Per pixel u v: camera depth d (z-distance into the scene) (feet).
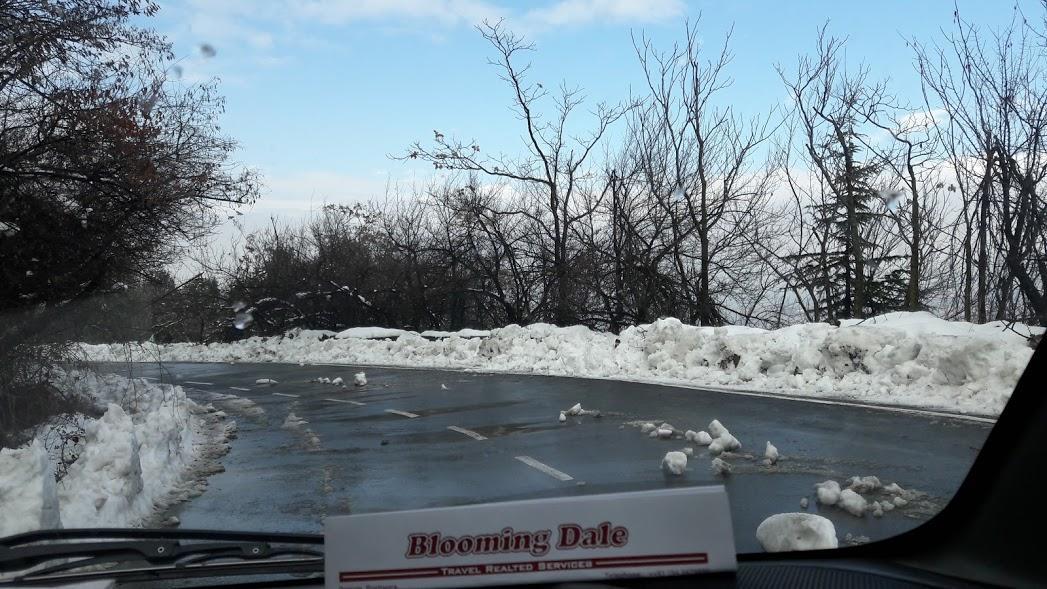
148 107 40.57
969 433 30.17
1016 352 38.60
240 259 117.29
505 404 45.50
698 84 94.43
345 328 118.21
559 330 75.20
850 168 82.48
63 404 38.11
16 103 37.17
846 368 46.88
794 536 14.12
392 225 117.39
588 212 102.53
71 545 11.81
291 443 37.81
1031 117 55.98
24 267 36.65
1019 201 55.57
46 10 36.99
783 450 28.71
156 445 31.50
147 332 49.19
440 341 85.87
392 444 35.01
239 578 13.38
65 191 39.09
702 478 24.86
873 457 26.78
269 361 97.09
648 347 61.62
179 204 43.50
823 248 88.84
